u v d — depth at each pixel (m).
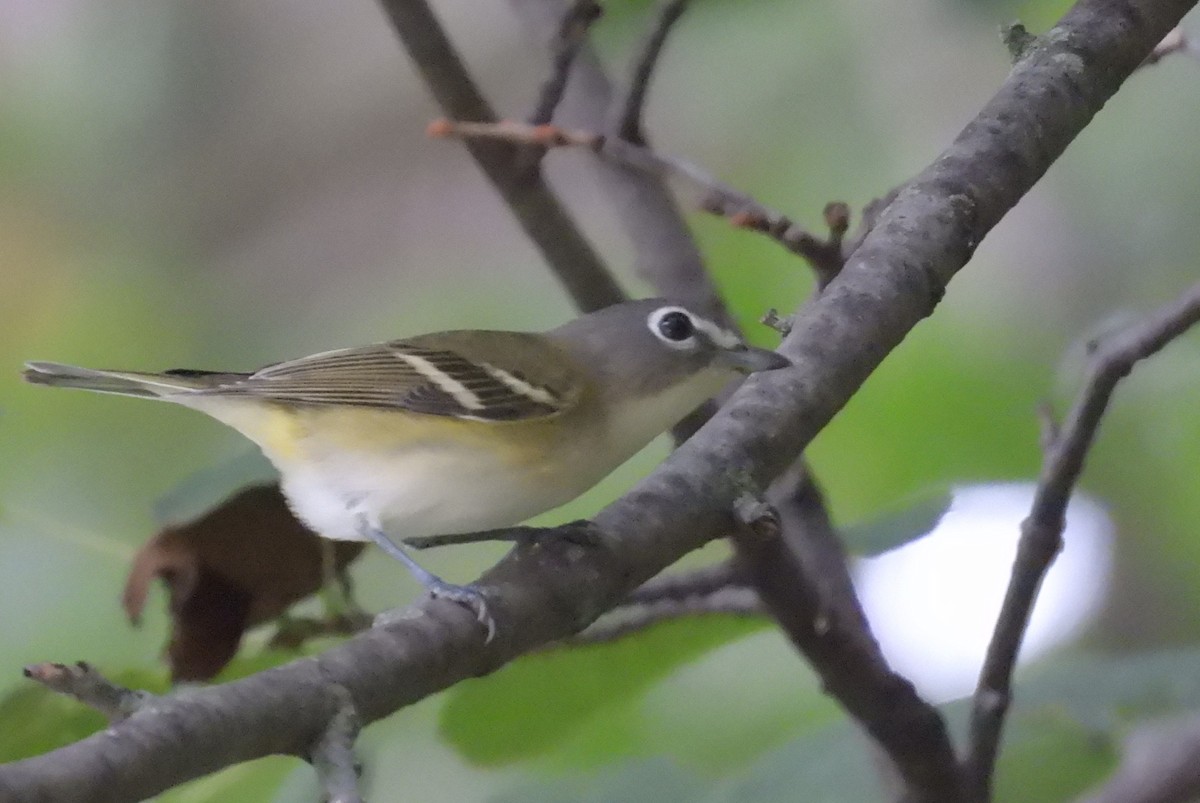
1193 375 11.88
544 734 8.59
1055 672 8.79
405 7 7.87
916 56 12.29
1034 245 12.27
